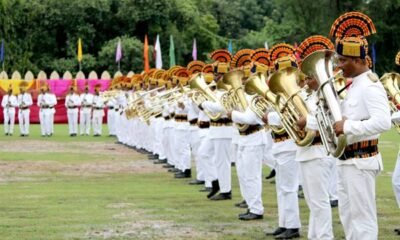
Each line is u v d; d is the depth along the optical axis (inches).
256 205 465.4
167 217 477.4
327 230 352.8
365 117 289.4
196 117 657.6
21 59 2065.7
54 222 459.5
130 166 805.9
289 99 340.5
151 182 667.4
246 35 2728.8
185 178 701.3
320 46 355.9
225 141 547.2
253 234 418.9
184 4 2294.5
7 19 2038.6
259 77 397.1
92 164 823.7
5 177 699.4
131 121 1037.8
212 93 534.3
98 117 1317.7
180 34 2271.2
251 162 459.5
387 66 2188.7
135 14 2171.5
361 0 2154.3
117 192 597.6
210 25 2447.1
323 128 292.7
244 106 449.4
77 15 2154.3
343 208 319.9
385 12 2140.7
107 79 1689.2
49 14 2134.6
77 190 609.9
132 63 2105.1
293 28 2295.8
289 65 378.3
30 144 1114.7
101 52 2113.7
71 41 2154.3
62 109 1705.2
